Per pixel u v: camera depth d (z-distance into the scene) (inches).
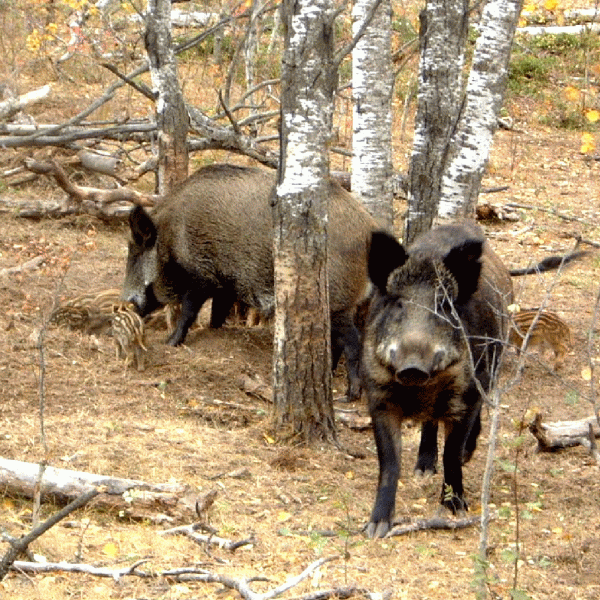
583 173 869.8
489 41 469.4
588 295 603.5
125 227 642.8
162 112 533.3
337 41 830.5
